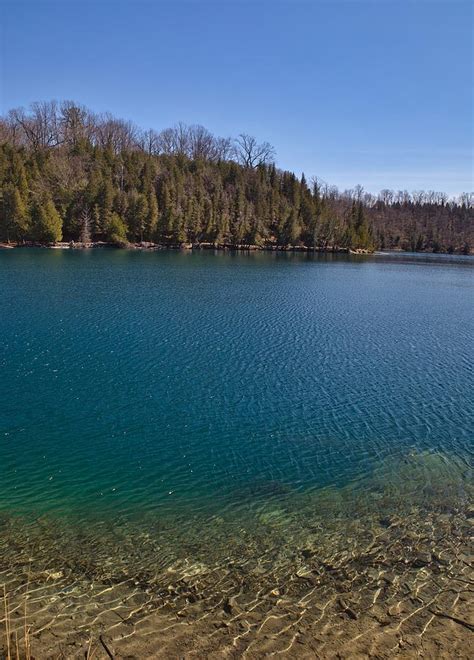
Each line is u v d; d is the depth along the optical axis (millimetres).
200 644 7469
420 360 25188
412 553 9914
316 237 124062
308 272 71625
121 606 8219
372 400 19219
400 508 11781
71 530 10547
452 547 10133
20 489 12258
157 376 20781
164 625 7824
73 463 13664
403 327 33844
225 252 104938
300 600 8484
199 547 10031
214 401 18438
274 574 9188
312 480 13180
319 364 23656
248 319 33656
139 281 50250
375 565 9500
